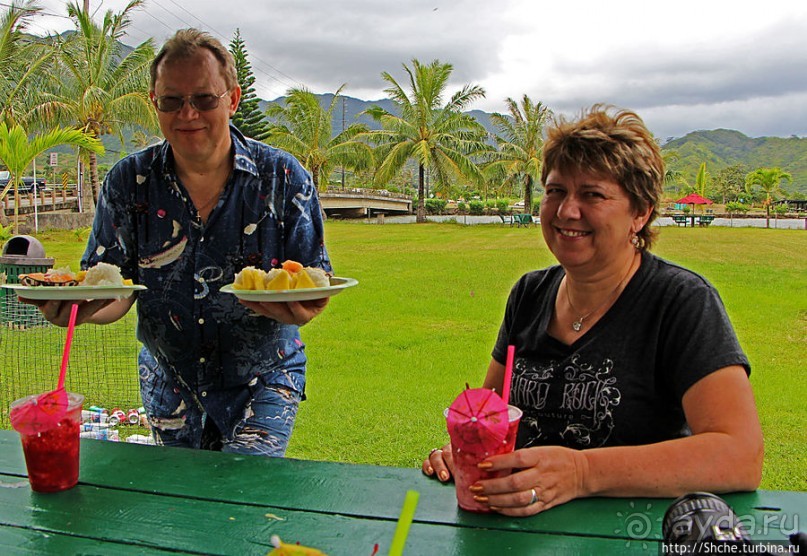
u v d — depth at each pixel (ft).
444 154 121.49
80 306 7.22
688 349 5.65
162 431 8.58
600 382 6.04
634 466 5.25
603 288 6.17
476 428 5.04
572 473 5.26
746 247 72.33
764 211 175.52
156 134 81.66
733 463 5.20
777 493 5.37
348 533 4.99
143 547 4.86
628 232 6.01
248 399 8.40
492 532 4.98
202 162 7.82
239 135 8.36
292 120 119.96
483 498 5.12
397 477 5.97
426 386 19.66
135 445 6.78
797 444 14.92
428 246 74.08
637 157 5.78
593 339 6.14
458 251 67.72
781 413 17.19
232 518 5.25
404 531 3.55
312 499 5.55
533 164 122.52
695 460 5.21
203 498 5.60
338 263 56.08
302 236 8.41
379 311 33.17
